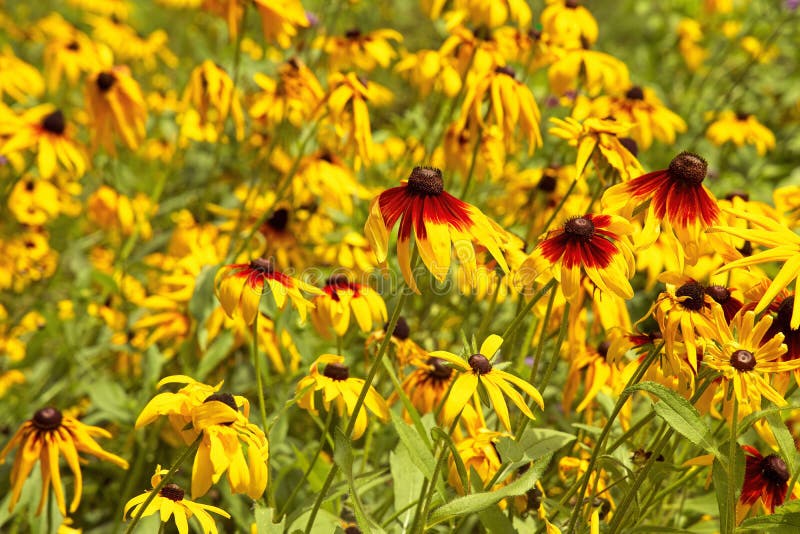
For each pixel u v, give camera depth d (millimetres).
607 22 8117
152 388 2850
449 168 3258
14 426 3061
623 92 3727
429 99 4340
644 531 1743
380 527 1821
